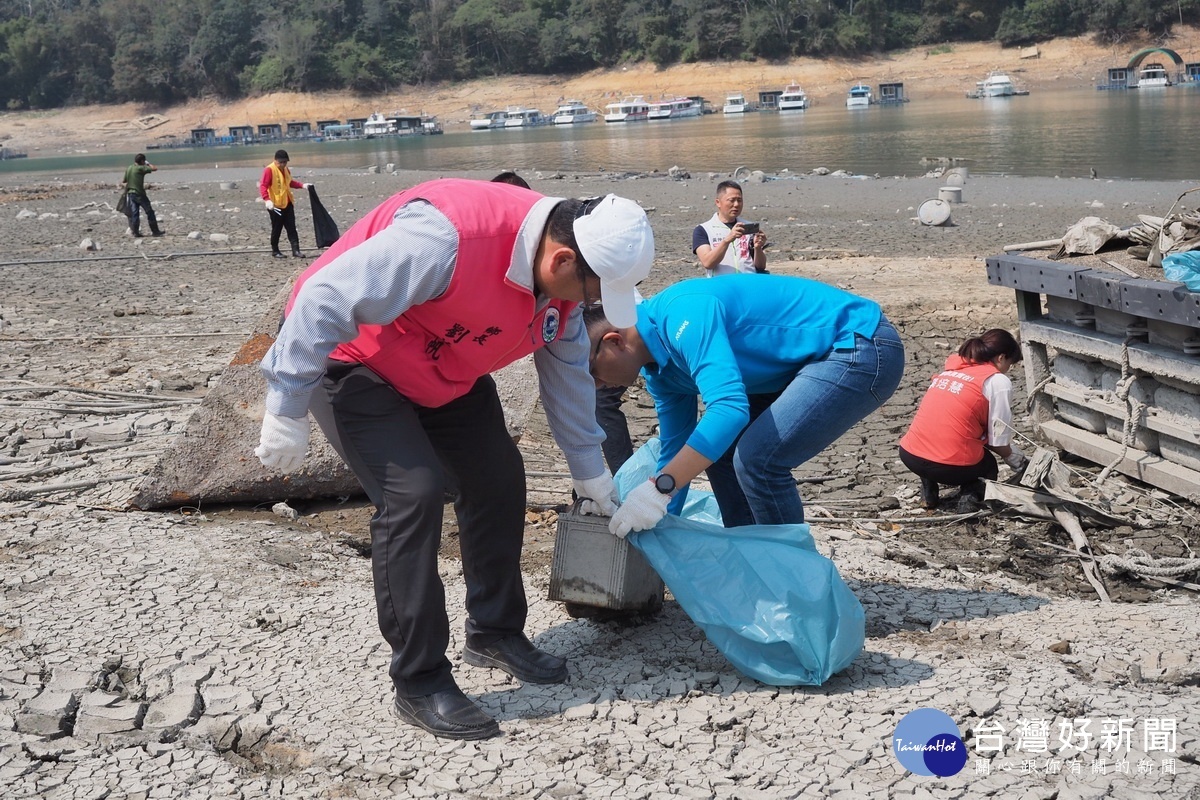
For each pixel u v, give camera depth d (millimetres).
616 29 124875
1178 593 4875
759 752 3363
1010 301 11328
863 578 4824
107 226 22484
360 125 107062
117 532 5207
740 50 119500
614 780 3236
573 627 4293
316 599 4488
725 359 3752
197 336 10117
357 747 3434
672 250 17328
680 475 3713
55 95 132625
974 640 4180
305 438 3275
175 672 3906
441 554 5160
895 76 112938
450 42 129250
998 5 115812
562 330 3615
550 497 5930
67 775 3311
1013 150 39969
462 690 3799
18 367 8734
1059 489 5770
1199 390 5547
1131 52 106750
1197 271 5457
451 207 3158
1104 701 3578
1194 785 3133
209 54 127562
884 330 4055
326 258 3324
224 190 34219
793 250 16703
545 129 96312
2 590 4555
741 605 3752
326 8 129125
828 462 6922
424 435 3434
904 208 23375
